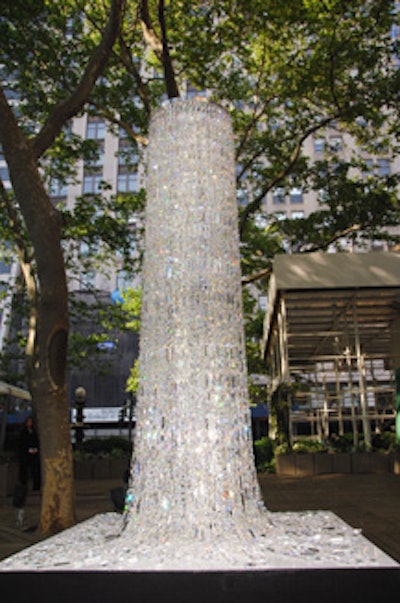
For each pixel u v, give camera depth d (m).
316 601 2.29
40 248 6.69
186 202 4.12
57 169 16.05
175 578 2.35
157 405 3.59
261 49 13.54
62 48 12.31
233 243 4.18
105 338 19.30
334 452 13.92
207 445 3.45
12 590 2.40
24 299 17.47
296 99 13.40
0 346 28.08
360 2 11.62
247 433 3.64
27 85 12.74
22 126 13.72
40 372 6.66
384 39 12.17
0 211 14.29
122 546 2.98
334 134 35.72
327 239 16.03
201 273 3.93
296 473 13.26
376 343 21.11
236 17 11.49
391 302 15.84
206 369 3.65
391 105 12.62
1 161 36.62
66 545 3.08
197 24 12.10
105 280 33.38
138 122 13.37
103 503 9.57
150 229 4.17
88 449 17.73
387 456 13.10
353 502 8.12
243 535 3.14
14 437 18.52
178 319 3.79
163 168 4.27
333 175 15.30
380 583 2.32
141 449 3.55
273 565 2.44
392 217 14.76
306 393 15.66
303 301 15.59
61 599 2.37
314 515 3.87
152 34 10.12
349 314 16.86
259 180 16.77
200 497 3.33
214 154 4.30
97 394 31.89
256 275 16.27
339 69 12.61
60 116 7.01
